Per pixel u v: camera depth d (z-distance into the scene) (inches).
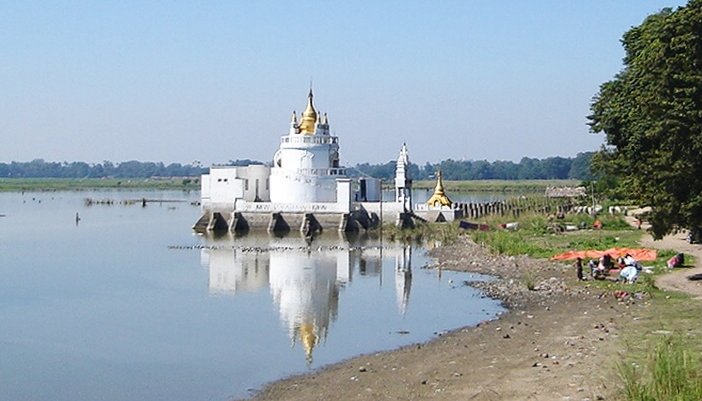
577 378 1282.0
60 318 2161.7
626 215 4790.8
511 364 1434.5
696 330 1583.4
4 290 2669.8
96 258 3663.9
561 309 1998.0
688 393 1074.1
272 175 5152.6
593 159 2910.9
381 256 3619.6
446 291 2491.4
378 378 1425.9
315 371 1526.8
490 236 3764.8
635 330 1628.9
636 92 2379.4
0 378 1555.1
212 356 1700.3
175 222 6304.1
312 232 4886.8
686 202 2027.6
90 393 1450.5
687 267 2447.1
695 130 1971.0
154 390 1456.7
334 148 5226.4
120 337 1908.2
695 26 1990.7
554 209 5546.3
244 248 4037.9
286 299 2433.6
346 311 2191.2
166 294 2568.9
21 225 5969.5
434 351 1619.1
